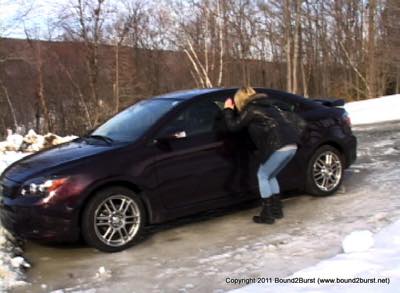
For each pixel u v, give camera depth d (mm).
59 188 5395
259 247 5363
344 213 6293
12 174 5809
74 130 34062
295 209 6680
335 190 7273
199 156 6113
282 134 6066
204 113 6309
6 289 4719
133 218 5742
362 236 4762
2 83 30750
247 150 6422
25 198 5445
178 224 6441
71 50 33656
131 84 35219
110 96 34125
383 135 12656
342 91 42719
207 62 35938
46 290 4688
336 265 4320
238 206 7051
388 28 37719
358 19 41688
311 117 7117
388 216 5887
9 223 5605
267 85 45125
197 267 4973
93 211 5504
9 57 27734
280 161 6102
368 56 38719
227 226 6219
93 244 5527
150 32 38219
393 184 7543
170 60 40219
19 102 33656
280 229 5914
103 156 5660
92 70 32531
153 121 6090
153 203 5844
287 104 6641
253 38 42406
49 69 33344
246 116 6051
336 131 7254
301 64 41281
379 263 4254
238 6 40375
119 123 6535
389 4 37156
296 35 37438
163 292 4461
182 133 5996
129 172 5668
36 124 33469
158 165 5863
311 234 5609
